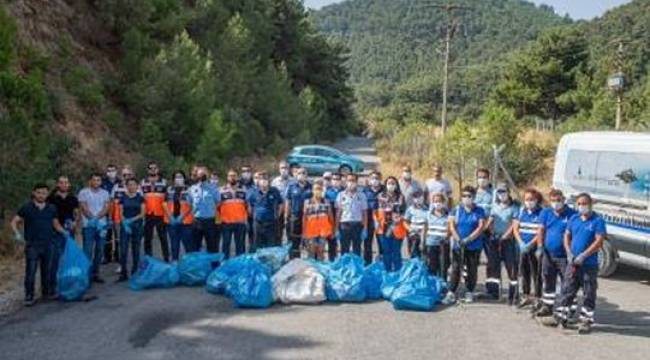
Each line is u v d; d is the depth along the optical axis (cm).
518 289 1142
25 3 2388
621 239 1339
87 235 1262
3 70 1705
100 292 1202
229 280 1166
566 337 960
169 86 2722
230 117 3584
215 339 934
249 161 3600
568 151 1512
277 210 1445
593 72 5747
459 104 11456
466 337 954
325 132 7600
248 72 4278
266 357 860
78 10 2709
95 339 932
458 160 2842
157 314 1058
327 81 7856
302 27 6931
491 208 1191
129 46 2736
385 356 868
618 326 1020
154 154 2462
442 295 1143
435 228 1205
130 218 1305
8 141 1454
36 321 1019
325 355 870
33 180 1477
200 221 1394
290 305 1123
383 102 16662
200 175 1405
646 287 1305
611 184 1373
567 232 1001
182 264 1262
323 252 1371
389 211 1326
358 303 1142
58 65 2372
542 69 5531
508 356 874
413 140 4172
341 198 1355
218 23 3800
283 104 4978
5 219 1459
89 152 2208
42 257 1137
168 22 2944
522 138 3100
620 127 3684
